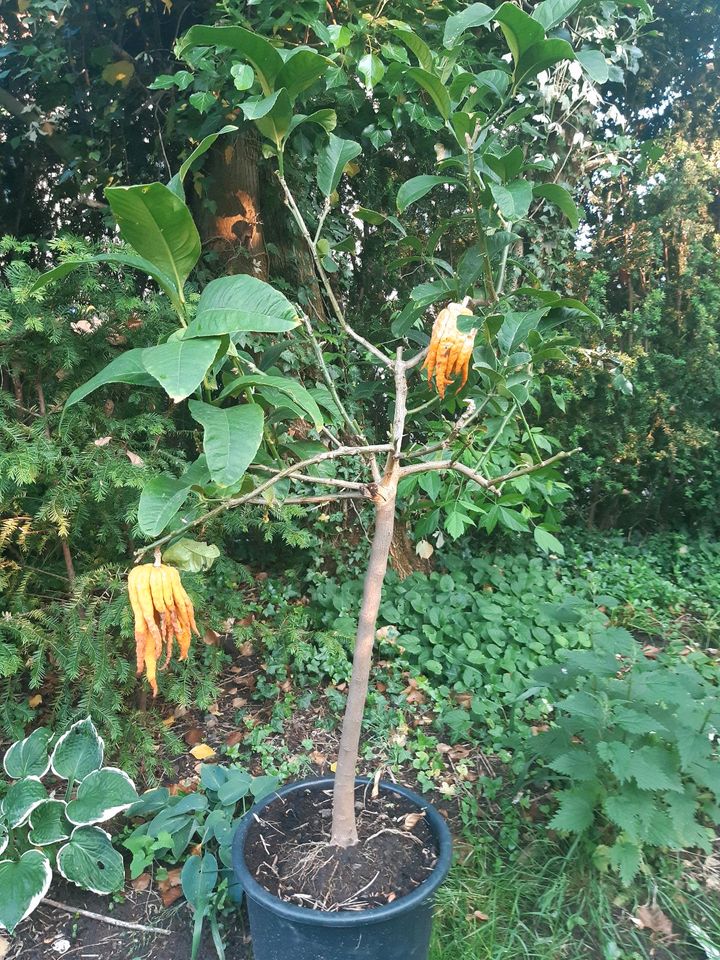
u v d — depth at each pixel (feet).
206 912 6.44
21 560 8.28
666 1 16.30
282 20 8.46
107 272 8.37
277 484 5.89
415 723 9.82
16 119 12.99
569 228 14.19
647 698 7.02
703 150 16.84
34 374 7.90
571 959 6.32
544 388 14.75
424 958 5.70
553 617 8.48
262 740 9.44
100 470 7.50
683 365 15.98
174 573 4.30
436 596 11.95
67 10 11.02
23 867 6.57
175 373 3.92
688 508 16.85
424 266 14.60
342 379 12.46
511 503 10.08
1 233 13.60
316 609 11.73
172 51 11.37
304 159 10.48
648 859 7.20
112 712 7.97
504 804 8.04
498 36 11.82
